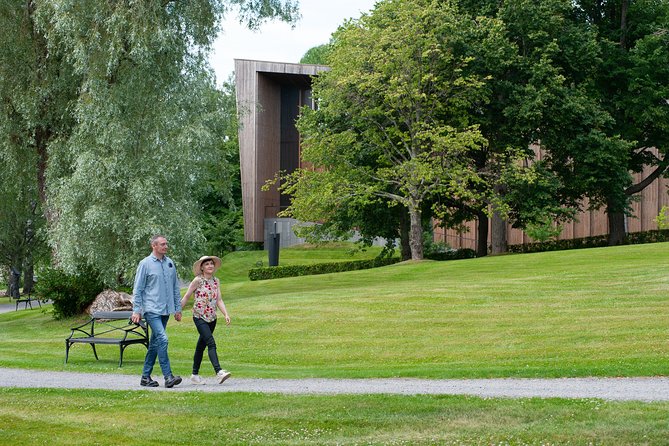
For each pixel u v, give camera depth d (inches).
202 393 481.7
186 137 1137.4
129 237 1119.0
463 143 1583.4
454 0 1728.6
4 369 669.9
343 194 1745.8
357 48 1658.5
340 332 828.6
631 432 342.0
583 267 1163.9
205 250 1192.8
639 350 612.1
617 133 1860.2
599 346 644.7
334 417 393.4
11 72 1189.7
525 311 844.6
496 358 645.9
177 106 1173.1
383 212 1958.7
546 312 826.8
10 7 1184.2
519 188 1731.1
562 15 1790.1
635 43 1871.3
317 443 351.6
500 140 1781.5
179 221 1137.4
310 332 841.5
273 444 354.0
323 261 2672.2
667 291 888.3
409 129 1694.1
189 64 1232.2
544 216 1670.8
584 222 2279.8
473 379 527.8
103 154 1124.5
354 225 2017.7
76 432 389.7
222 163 1283.2
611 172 1763.0
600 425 355.6
